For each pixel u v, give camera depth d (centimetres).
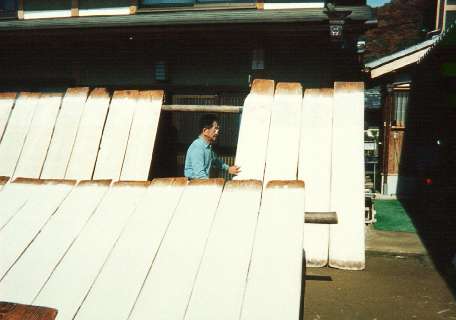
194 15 719
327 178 309
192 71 757
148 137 375
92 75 804
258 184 210
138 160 365
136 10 795
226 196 208
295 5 729
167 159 768
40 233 212
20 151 376
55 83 829
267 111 346
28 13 864
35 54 829
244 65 734
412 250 602
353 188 303
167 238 195
